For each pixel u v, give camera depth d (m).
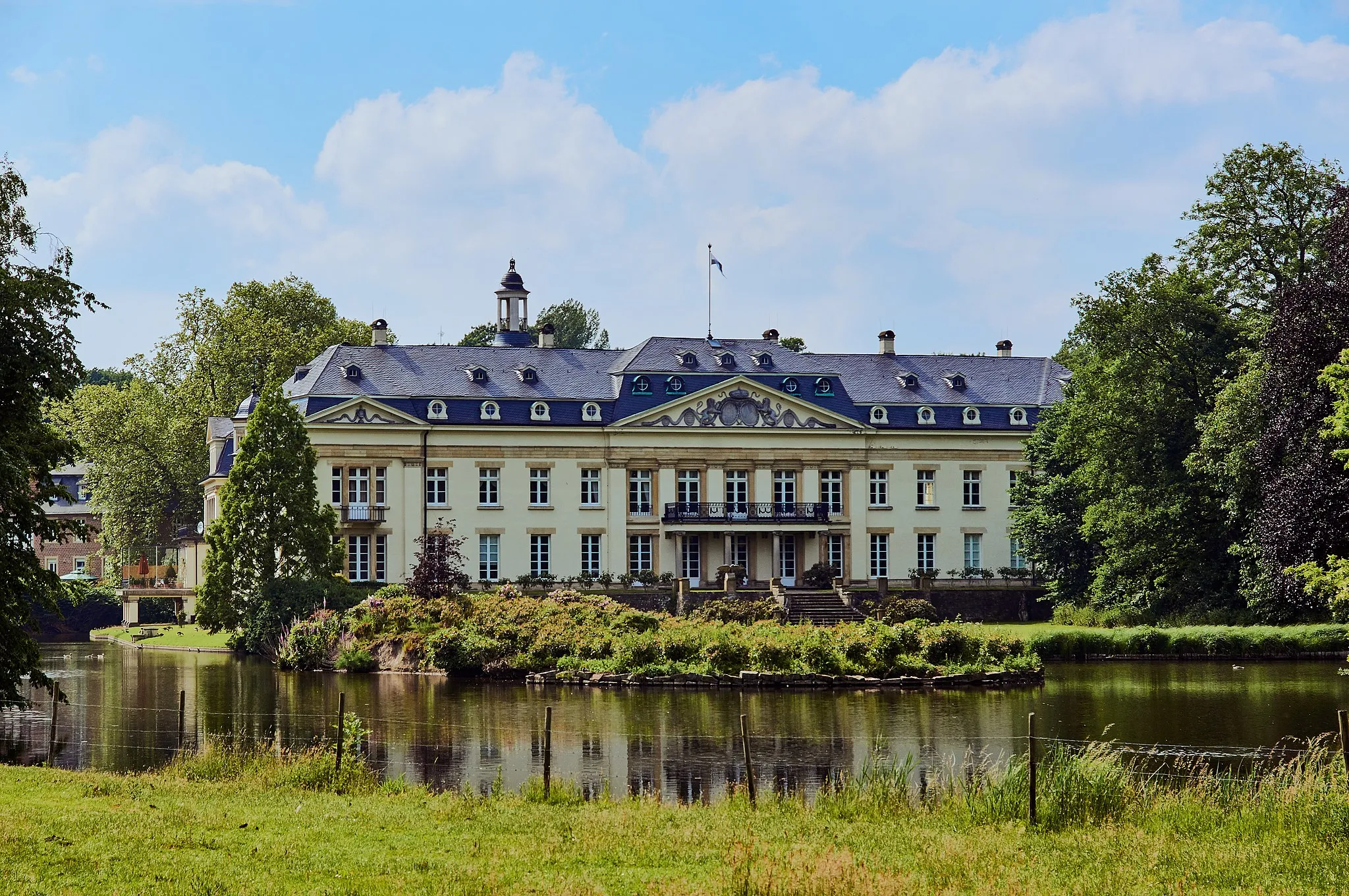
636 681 46.59
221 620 63.81
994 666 46.97
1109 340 64.44
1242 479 55.50
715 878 17.98
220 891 16.92
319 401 72.75
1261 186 60.69
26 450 29.47
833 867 17.95
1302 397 48.16
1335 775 24.17
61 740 33.69
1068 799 22.62
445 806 22.58
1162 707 39.09
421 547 73.19
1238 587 61.72
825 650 46.88
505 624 52.28
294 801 23.02
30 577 29.22
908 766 25.78
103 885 17.02
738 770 29.52
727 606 60.47
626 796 26.00
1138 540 64.00
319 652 54.31
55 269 32.41
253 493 63.81
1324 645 54.47
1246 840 20.44
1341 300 46.50
